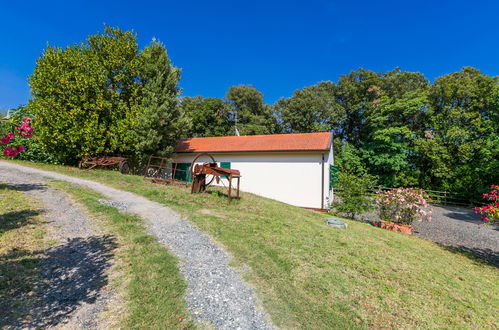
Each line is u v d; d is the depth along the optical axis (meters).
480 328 2.92
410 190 9.06
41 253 3.49
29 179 8.00
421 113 23.47
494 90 19.11
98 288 2.87
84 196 6.62
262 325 2.54
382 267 4.38
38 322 2.25
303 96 28.83
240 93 33.38
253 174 14.21
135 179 10.96
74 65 13.24
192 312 2.63
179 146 17.25
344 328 2.62
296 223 6.73
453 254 6.55
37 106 12.38
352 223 8.49
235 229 5.49
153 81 14.43
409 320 2.90
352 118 30.03
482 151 17.80
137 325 2.34
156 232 4.82
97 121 13.16
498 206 5.80
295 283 3.45
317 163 12.95
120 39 14.81
